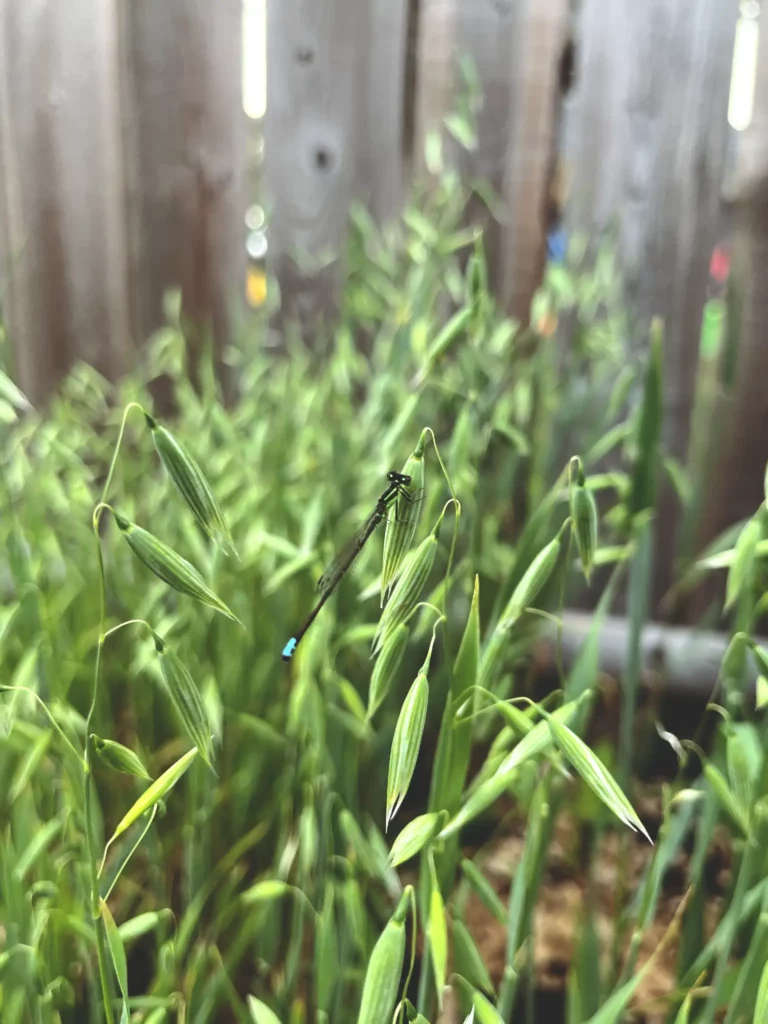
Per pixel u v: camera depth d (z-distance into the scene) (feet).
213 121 1.19
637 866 0.86
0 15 1.15
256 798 0.75
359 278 0.98
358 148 1.19
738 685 0.56
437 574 0.80
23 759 0.62
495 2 1.11
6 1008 0.48
